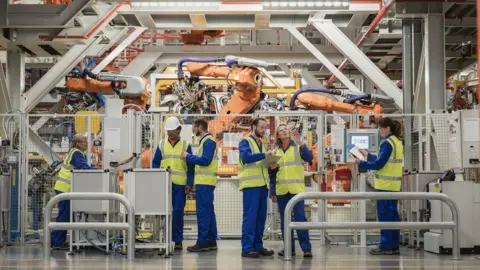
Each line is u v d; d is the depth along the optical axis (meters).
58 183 10.02
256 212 8.77
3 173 10.88
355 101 14.45
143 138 11.71
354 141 10.77
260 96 14.27
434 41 12.87
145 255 9.12
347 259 8.66
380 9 13.43
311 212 11.96
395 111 22.20
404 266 7.84
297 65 19.98
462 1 13.05
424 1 12.86
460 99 17.62
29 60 18.53
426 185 10.03
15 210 11.46
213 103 15.18
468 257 8.91
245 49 18.78
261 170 8.77
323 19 14.16
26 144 11.52
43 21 12.17
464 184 9.37
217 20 15.10
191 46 18.70
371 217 12.09
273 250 9.77
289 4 13.27
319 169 11.08
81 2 12.19
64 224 8.22
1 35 12.67
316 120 12.31
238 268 7.61
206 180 9.43
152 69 22.12
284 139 8.78
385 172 9.09
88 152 11.37
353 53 14.03
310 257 8.82
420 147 11.60
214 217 9.77
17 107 13.80
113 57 15.83
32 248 10.37
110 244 10.02
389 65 20.94
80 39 13.23
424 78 13.21
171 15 15.11
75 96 16.08
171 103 15.86
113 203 9.66
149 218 10.49
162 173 8.83
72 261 8.43
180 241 9.78
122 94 15.30
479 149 9.36
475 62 19.38
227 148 11.91
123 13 13.78
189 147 9.81
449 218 9.34
